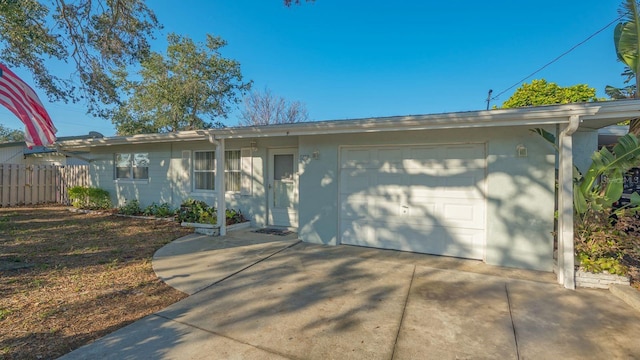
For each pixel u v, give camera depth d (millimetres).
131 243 6223
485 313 3285
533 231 4699
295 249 5895
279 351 2570
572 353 2562
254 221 8141
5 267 4598
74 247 5848
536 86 15914
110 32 8180
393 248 5863
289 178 7852
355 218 6176
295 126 5668
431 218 5566
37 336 2746
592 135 5918
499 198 4895
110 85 9484
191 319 3127
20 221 8430
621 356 2518
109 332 2854
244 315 3227
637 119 4898
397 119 4766
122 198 10352
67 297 3611
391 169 5863
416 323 3066
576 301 3582
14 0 6980
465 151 5305
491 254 4961
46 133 5227
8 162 16188
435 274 4520
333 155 6199
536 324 3047
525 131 4723
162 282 4156
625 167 3885
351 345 2666
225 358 2461
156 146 9586
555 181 4762
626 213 4148
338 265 4934
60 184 12711
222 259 5211
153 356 2475
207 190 8852
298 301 3584
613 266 3926
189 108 19234
